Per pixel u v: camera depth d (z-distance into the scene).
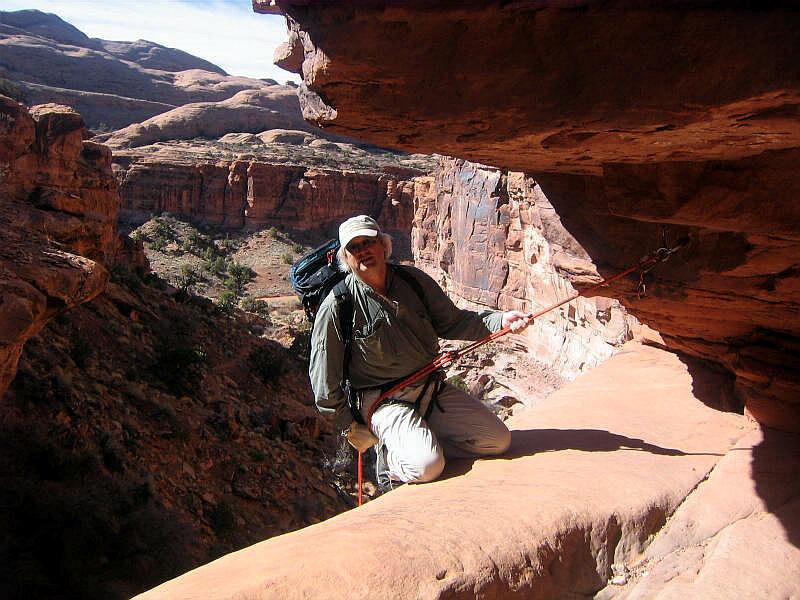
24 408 15.48
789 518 3.46
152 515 13.77
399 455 3.80
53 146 25.59
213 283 59.09
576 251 5.30
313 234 80.38
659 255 4.22
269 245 75.50
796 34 2.12
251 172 78.50
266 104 119.38
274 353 31.56
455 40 2.53
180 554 13.32
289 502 18.42
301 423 24.25
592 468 3.80
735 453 4.15
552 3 2.35
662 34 2.30
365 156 102.94
